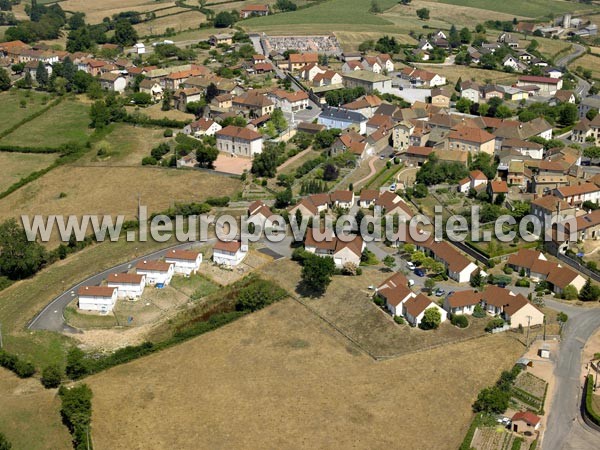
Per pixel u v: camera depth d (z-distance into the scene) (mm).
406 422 154500
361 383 167125
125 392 165250
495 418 154625
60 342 188125
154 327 195250
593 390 163000
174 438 151125
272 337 185625
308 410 158625
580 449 146625
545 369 171375
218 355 178750
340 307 197125
